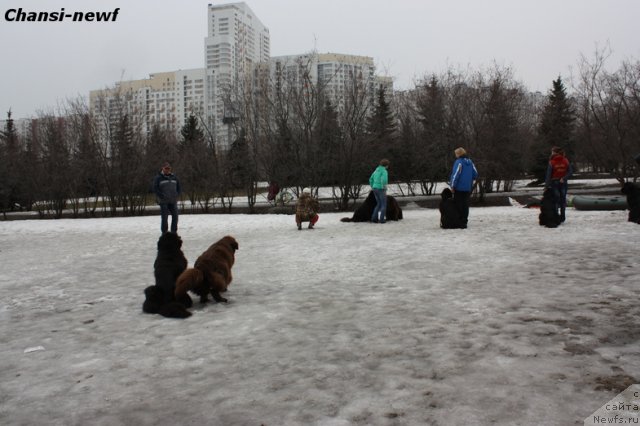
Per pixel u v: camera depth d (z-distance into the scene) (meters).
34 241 13.82
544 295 5.33
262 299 5.93
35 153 27.78
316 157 24.72
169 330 4.79
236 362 3.80
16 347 4.49
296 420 2.79
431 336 4.17
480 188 23.89
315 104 25.31
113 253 10.70
